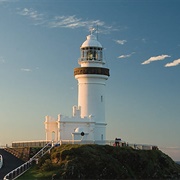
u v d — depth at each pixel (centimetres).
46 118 9738
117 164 7844
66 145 8262
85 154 7744
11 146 9731
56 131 9662
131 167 8062
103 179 7600
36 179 7194
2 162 8006
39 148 8538
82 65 9800
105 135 9719
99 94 9681
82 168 7531
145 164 8156
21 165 7819
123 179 7731
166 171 8450
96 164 7644
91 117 9269
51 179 7244
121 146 8425
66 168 7469
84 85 9675
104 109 9762
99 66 9756
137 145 8819
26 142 9375
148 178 8106
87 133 9144
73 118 9212
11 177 7112
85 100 9644
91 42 9850
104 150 8044
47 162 7762
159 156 8669
